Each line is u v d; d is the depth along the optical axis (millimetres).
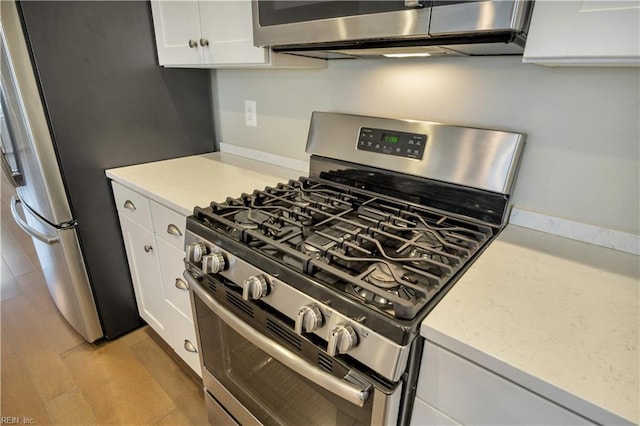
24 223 1713
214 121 1879
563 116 901
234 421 1195
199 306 1145
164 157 1712
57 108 1332
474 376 588
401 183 1144
